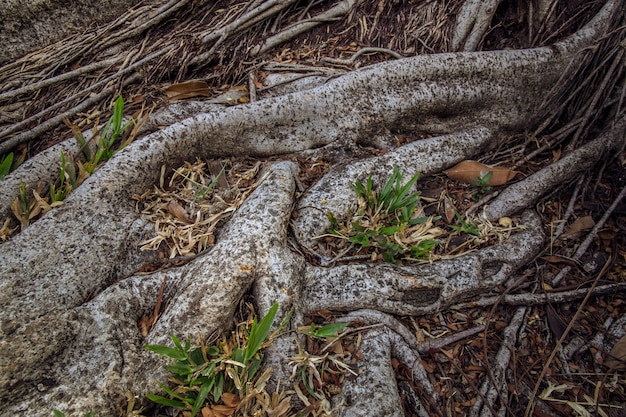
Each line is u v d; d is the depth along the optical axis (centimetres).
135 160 53
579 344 51
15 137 61
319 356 44
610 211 58
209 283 45
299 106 60
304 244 52
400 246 52
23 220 50
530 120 68
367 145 64
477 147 65
